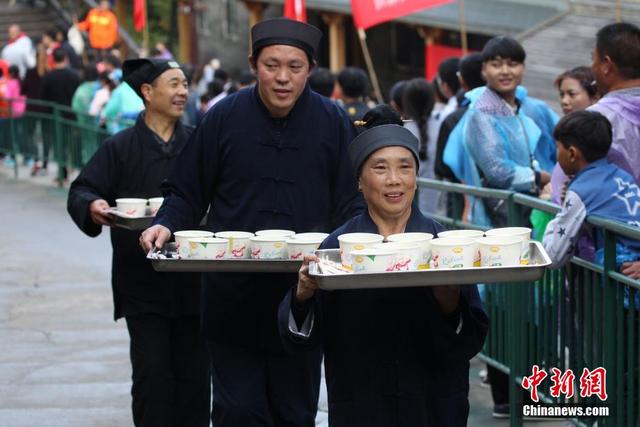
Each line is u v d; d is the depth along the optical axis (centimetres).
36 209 2467
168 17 5344
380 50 4031
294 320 718
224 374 871
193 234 829
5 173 2962
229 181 873
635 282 840
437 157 1303
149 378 990
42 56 3638
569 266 954
